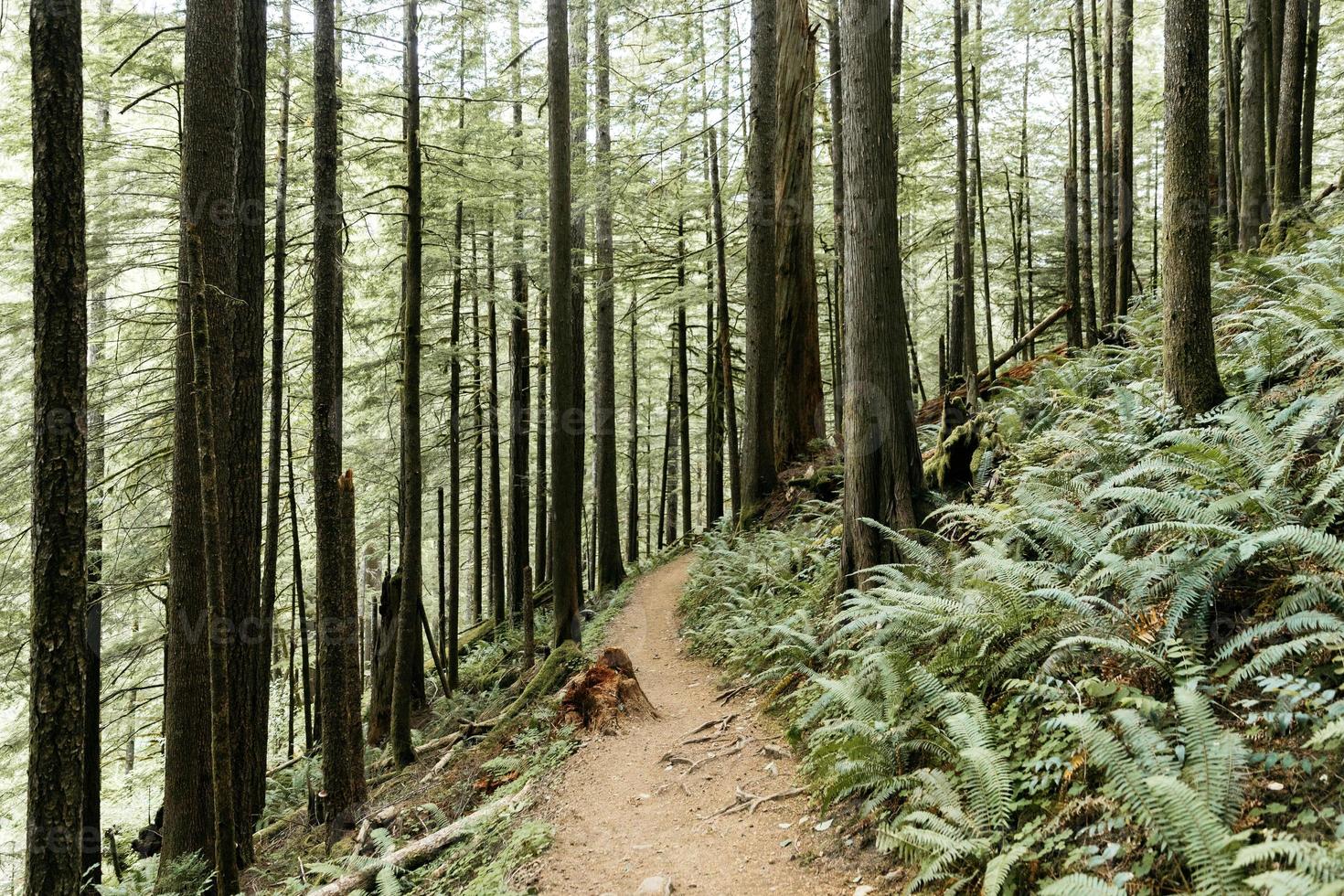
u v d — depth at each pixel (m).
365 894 5.93
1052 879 3.16
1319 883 2.34
